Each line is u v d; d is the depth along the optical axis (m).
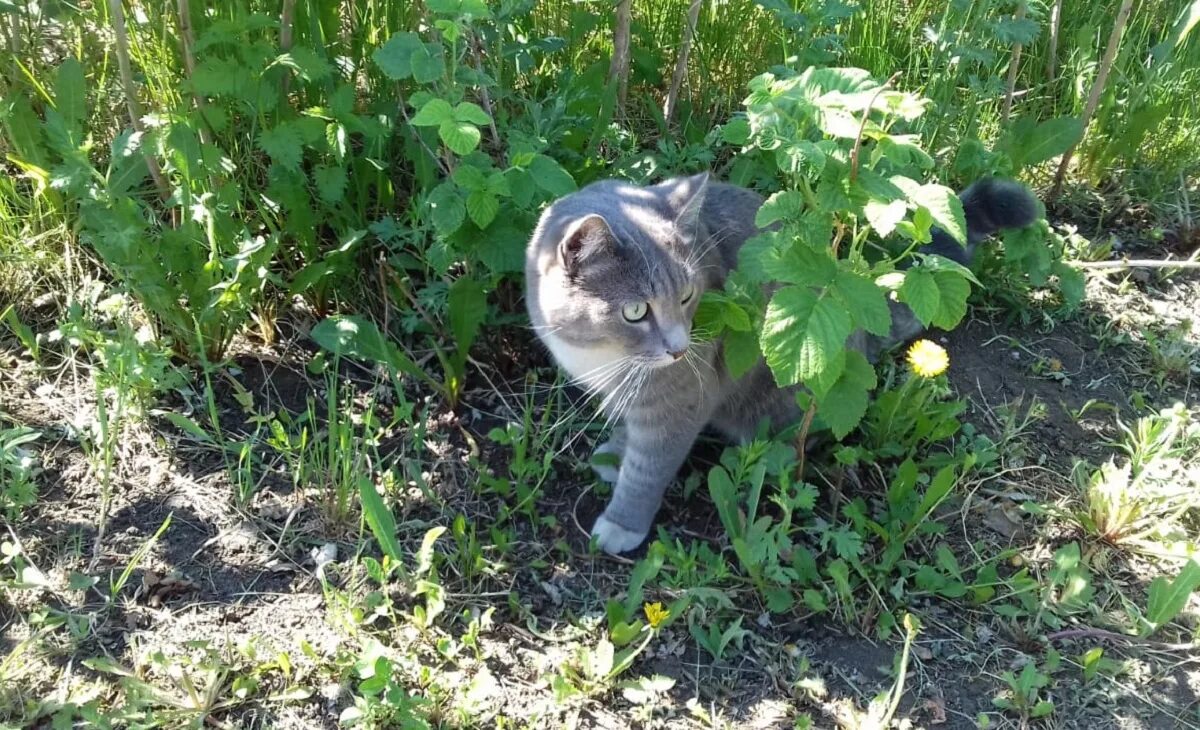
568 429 0.67
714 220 0.64
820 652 0.55
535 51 0.78
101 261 0.72
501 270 0.64
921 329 0.75
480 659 0.53
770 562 0.56
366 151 0.71
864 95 0.45
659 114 0.83
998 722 0.52
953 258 0.71
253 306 0.69
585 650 0.52
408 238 0.70
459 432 0.67
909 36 0.91
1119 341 0.76
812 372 0.46
